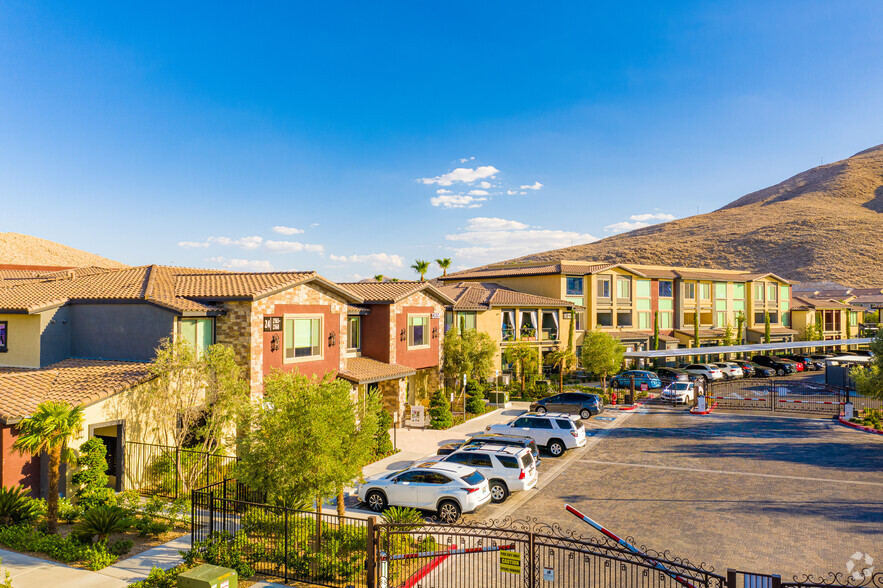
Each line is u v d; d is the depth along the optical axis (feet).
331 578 41.50
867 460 76.89
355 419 48.47
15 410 53.72
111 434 64.59
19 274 104.32
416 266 227.40
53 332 72.79
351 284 117.91
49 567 42.60
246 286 78.79
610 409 120.57
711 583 40.93
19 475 54.60
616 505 59.36
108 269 97.04
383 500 57.11
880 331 102.01
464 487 54.19
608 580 42.11
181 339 65.26
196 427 69.46
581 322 175.83
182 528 50.90
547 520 55.21
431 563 45.09
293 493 44.75
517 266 199.72
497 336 147.74
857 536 49.96
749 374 169.78
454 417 106.22
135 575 41.47
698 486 65.57
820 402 123.44
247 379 74.79
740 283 234.38
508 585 41.39
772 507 57.98
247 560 44.04
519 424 83.97
